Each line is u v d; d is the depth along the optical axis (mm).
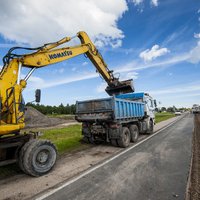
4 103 5488
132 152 8086
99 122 9477
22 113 5883
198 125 18859
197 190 4262
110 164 6383
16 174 5645
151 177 5102
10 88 5637
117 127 8992
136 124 11758
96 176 5273
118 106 9195
